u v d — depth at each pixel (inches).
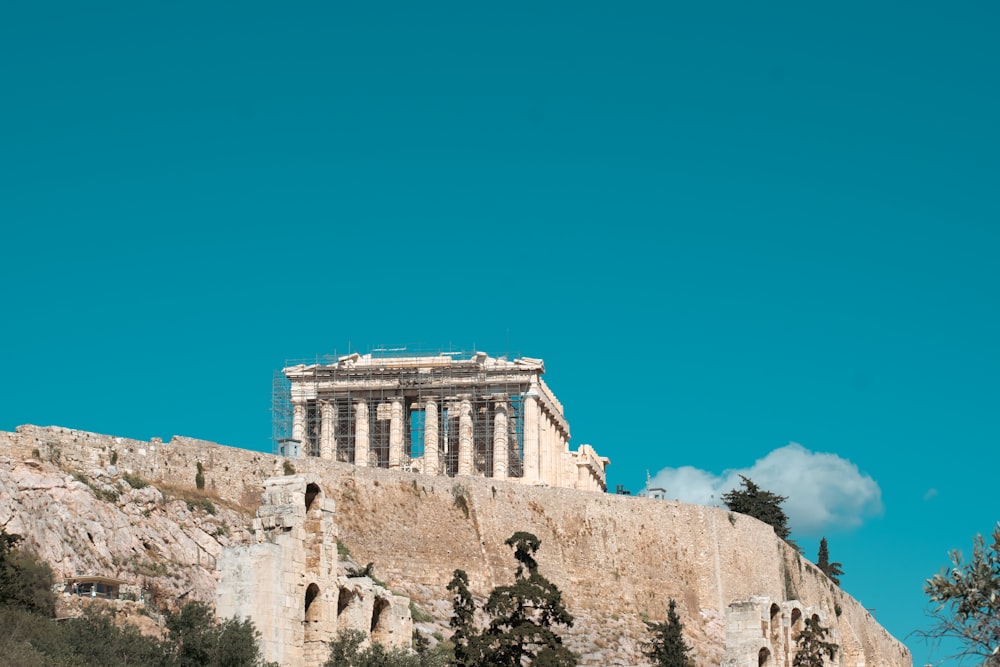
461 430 7057.1
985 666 2078.0
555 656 3843.5
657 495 6939.0
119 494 4517.7
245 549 3201.3
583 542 5826.8
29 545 4069.9
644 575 5954.7
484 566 5442.9
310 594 3331.7
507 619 3937.0
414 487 5433.1
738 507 7672.2
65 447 4522.6
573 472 7760.8
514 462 7244.1
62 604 3806.6
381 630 3644.2
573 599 5649.6
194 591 4362.7
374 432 7234.3
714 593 6136.8
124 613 3934.5
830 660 4507.9
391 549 5226.4
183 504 4682.6
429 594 5162.4
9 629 3134.8
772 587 6486.2
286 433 7190.0
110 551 4296.3
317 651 3277.6
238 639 3100.4
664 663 5009.8
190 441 4911.4
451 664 3801.7
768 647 4239.7
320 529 3371.1
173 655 3184.1
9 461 4320.9
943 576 2154.3
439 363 7140.8
